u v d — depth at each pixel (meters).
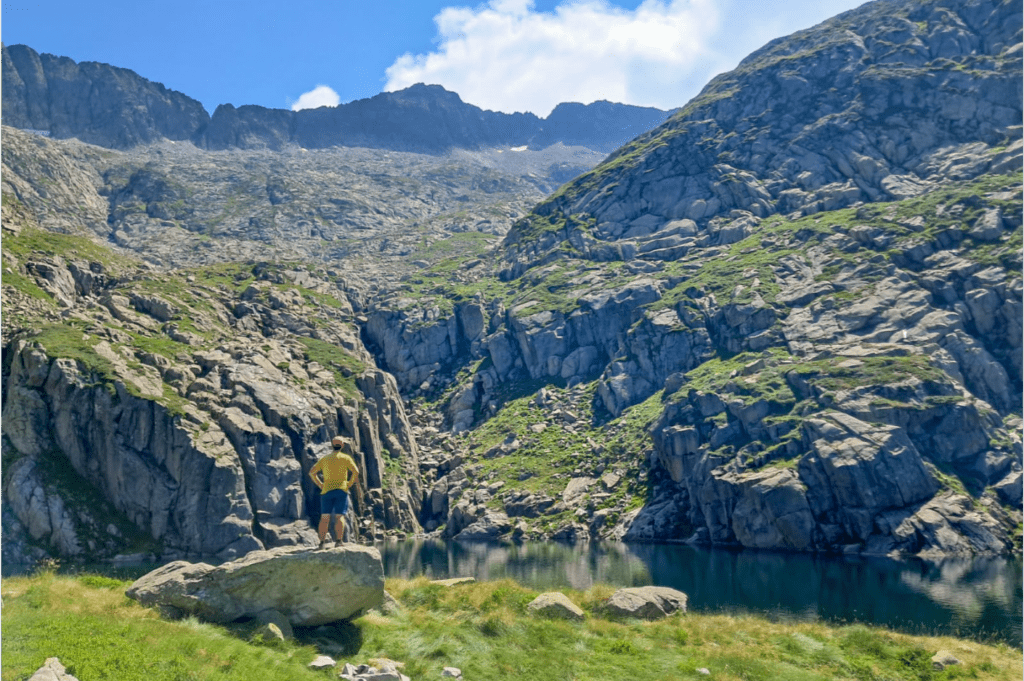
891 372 125.75
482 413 190.50
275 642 24.45
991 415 120.00
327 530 28.72
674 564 90.50
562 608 33.50
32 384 113.12
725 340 165.88
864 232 170.00
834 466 109.12
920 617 54.09
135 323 145.62
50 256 154.75
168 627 23.27
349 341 197.00
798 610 57.28
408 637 27.80
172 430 113.19
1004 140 189.75
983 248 147.75
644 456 141.12
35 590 25.44
